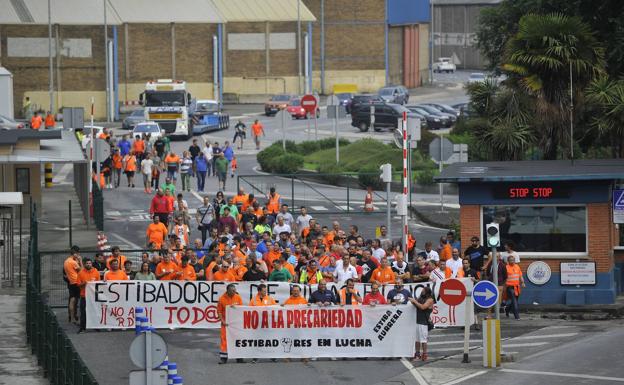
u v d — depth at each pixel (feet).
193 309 241.96
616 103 307.17
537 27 305.94
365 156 489.26
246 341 216.33
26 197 370.53
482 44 511.81
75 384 168.35
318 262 250.78
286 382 199.93
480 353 221.05
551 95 308.60
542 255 258.37
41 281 258.16
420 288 241.55
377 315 217.56
